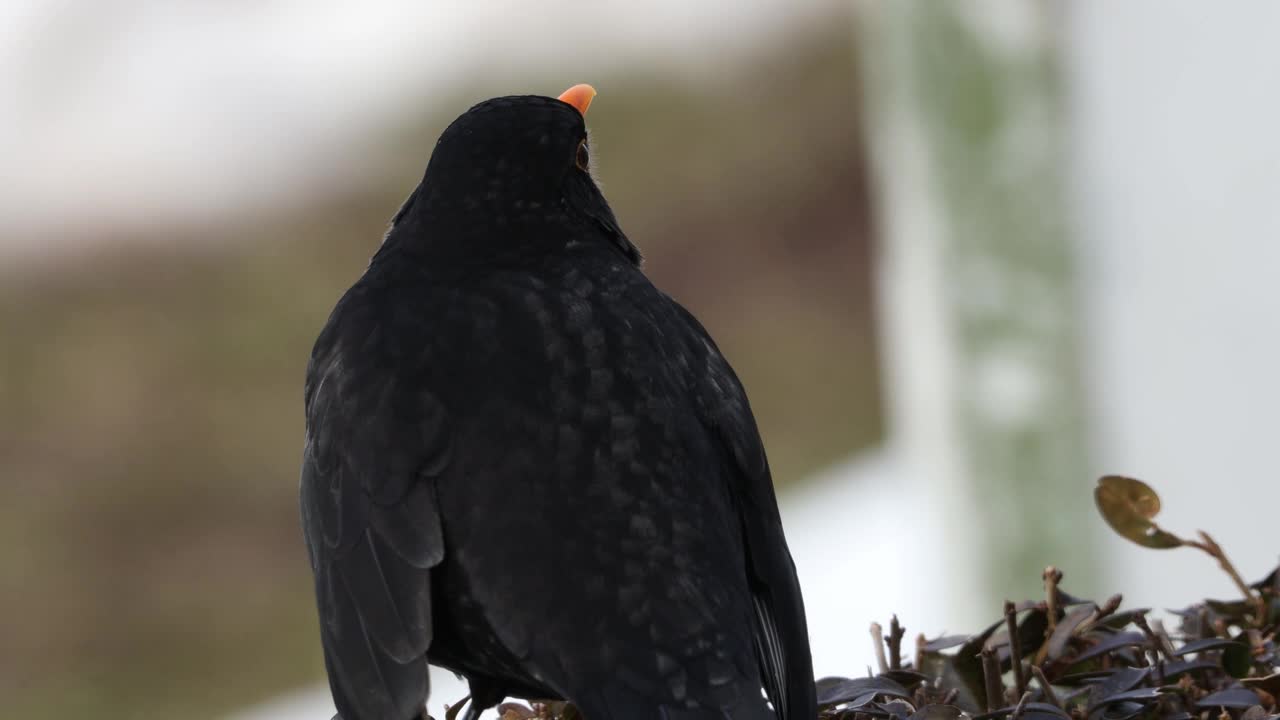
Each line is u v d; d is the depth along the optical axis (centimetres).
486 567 546
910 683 539
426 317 583
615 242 665
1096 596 1242
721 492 575
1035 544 1248
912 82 1233
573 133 659
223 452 2367
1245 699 501
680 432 566
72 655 2162
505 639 544
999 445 1250
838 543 1986
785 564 593
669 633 538
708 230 2655
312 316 2567
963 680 540
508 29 3045
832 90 2762
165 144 2942
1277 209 1117
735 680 538
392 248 635
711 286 2609
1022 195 1209
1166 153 1150
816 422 2384
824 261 2609
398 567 550
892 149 1282
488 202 634
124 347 2522
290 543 2289
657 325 595
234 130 2962
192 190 2819
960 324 1245
